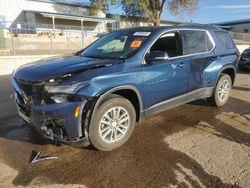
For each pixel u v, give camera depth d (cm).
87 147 420
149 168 365
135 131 485
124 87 407
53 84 363
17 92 413
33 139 449
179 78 498
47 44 2255
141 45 457
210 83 580
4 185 327
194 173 354
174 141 446
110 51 483
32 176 346
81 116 366
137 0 3253
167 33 497
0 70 1351
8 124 519
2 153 402
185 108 617
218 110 609
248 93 787
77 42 2412
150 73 443
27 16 3494
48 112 363
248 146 432
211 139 456
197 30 561
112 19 4075
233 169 364
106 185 329
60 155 397
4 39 1648
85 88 366
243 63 1234
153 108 464
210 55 573
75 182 334
